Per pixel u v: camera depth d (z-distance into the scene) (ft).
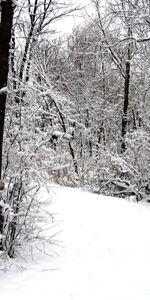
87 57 79.82
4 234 21.47
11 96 23.32
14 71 23.80
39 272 20.70
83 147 59.62
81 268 21.43
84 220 31.01
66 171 49.03
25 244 22.53
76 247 24.98
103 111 75.51
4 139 22.59
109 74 76.74
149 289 18.80
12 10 21.04
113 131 73.36
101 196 41.29
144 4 48.93
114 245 25.89
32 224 22.84
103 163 53.01
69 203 35.32
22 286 18.83
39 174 22.12
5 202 21.75
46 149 23.34
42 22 43.24
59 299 17.51
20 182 21.88
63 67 74.64
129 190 48.70
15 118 22.91
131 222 32.48
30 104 24.20
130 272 21.07
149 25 48.83
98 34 63.00
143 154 50.16
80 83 79.97
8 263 20.85
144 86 60.95
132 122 68.03
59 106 48.19
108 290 18.57
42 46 55.11
